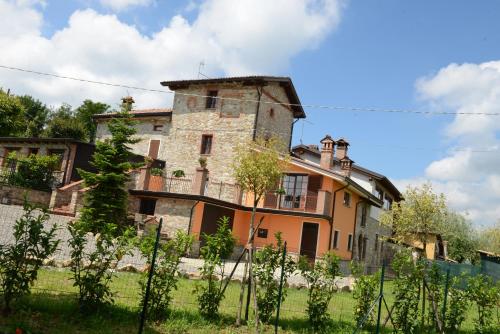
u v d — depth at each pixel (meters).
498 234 37.69
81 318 6.63
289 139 28.91
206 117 26.67
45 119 48.31
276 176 16.33
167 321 7.30
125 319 7.00
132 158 26.09
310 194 23.58
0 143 28.91
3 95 35.28
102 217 18.09
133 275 11.20
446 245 38.84
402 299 9.29
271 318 8.72
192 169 26.36
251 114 25.34
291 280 14.23
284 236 23.33
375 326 9.38
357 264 9.71
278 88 27.33
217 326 7.72
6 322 5.85
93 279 6.90
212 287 8.13
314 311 8.82
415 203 24.02
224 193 24.53
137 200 23.47
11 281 6.18
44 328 5.95
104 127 30.44
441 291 10.20
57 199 20.58
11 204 19.80
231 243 8.50
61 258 11.51
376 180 31.23
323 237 22.97
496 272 23.70
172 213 21.91
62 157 25.59
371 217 31.02
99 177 18.28
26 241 6.39
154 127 28.94
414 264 9.56
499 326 10.18
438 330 9.59
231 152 25.33
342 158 29.14
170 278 7.44
